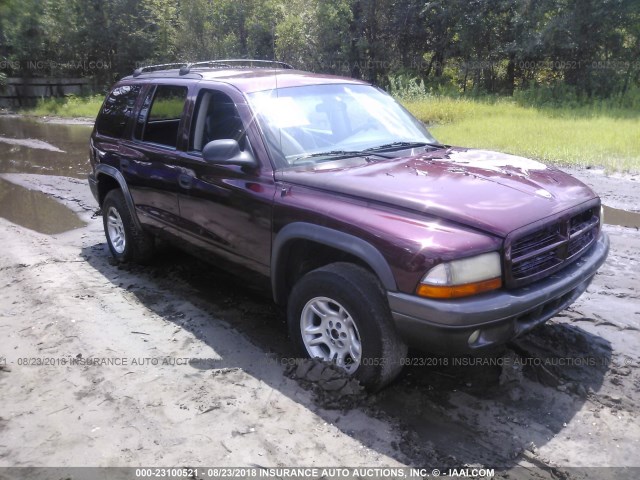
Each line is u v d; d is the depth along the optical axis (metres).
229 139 4.17
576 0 21.48
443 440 3.06
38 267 5.76
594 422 3.20
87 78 32.22
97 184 5.93
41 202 8.84
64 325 4.44
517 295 3.08
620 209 7.64
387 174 3.64
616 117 16.64
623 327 4.29
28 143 15.84
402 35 29.05
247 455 2.95
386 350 3.23
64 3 31.17
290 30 29.20
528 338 4.10
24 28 29.09
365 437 3.07
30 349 4.12
